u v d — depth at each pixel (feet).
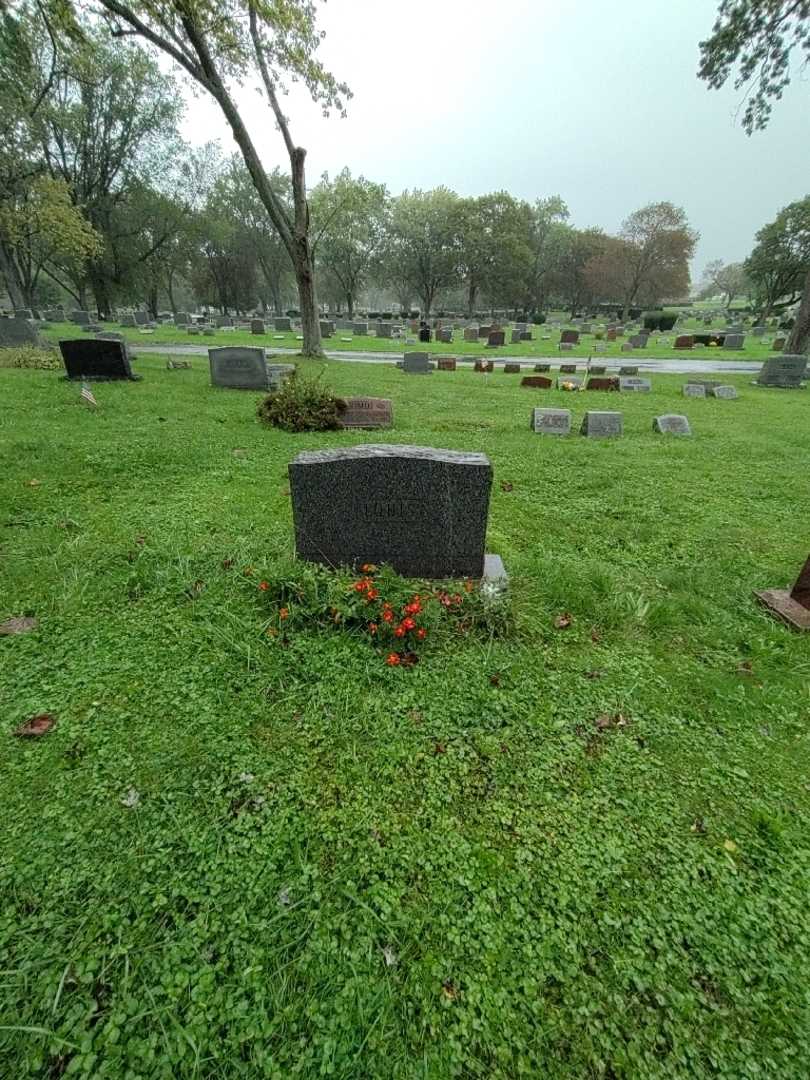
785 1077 4.54
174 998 4.83
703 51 59.06
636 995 5.03
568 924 5.59
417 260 188.24
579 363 71.82
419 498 11.58
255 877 5.89
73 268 122.83
